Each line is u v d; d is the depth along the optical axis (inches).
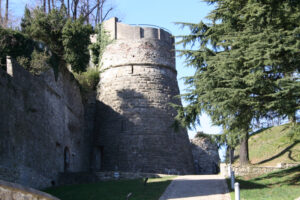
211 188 644.1
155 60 1207.6
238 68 609.3
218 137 726.5
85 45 1017.5
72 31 970.7
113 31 1231.5
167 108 1175.0
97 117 1194.6
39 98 792.9
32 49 848.3
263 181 704.4
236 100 590.9
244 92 590.6
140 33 1223.5
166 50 1240.8
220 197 561.9
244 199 539.5
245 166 837.8
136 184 719.1
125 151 1114.1
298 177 695.1
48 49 894.4
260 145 1098.1
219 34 693.9
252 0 604.7
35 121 759.7
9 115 645.3
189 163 1184.8
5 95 637.9
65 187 751.1
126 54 1200.8
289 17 613.6
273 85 588.7
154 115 1150.3
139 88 1168.2
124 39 1218.6
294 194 561.6
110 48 1222.9
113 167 1114.7
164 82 1203.2
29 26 978.1
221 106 598.2
